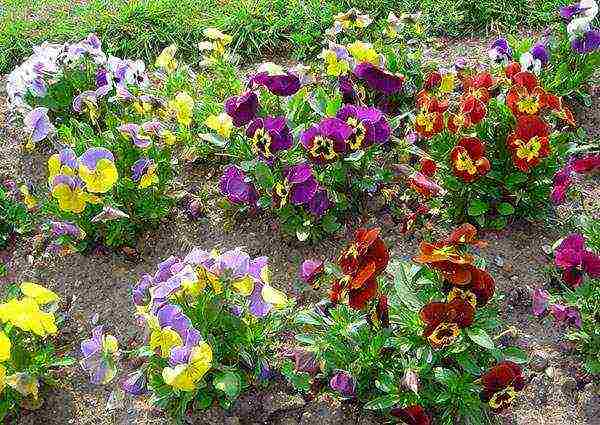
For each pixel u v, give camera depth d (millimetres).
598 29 1398
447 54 1487
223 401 886
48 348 939
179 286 817
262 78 1087
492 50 1287
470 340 833
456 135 1084
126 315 1027
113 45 1561
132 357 975
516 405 898
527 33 1513
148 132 1109
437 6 1556
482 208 1070
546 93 1059
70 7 1730
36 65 1257
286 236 1095
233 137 1152
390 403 835
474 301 812
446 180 1069
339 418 888
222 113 1158
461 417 862
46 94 1263
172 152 1225
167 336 796
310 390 907
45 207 1092
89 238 1101
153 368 867
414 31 1404
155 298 821
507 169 1073
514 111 1057
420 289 893
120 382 953
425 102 1082
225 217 1134
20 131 1325
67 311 1045
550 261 1054
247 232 1113
